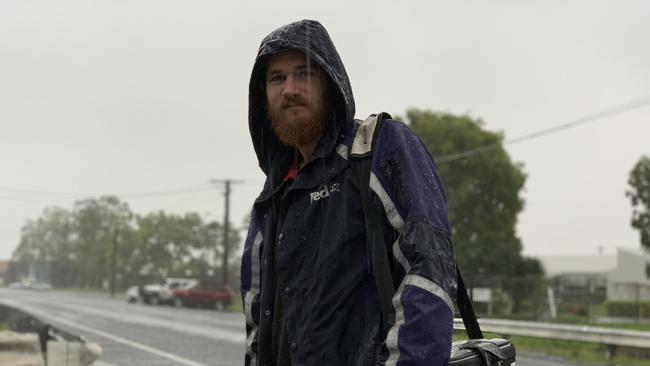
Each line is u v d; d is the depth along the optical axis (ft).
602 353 51.03
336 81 6.54
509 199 150.92
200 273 286.87
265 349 6.93
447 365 6.11
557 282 115.85
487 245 147.84
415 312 5.65
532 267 147.23
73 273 394.93
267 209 7.18
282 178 7.21
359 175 6.29
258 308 7.52
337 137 6.50
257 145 7.47
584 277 188.24
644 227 122.62
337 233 6.26
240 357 43.47
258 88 7.27
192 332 64.64
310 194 6.48
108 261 302.45
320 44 6.65
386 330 5.96
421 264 5.81
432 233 5.92
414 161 6.20
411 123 156.66
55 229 424.05
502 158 151.94
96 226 363.97
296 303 6.40
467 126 152.97
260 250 7.42
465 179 150.41
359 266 6.18
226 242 164.55
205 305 132.36
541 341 61.62
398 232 6.09
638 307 109.29
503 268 146.10
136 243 289.12
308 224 6.44
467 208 150.61
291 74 6.72
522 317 90.43
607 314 118.21
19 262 451.53
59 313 100.68
